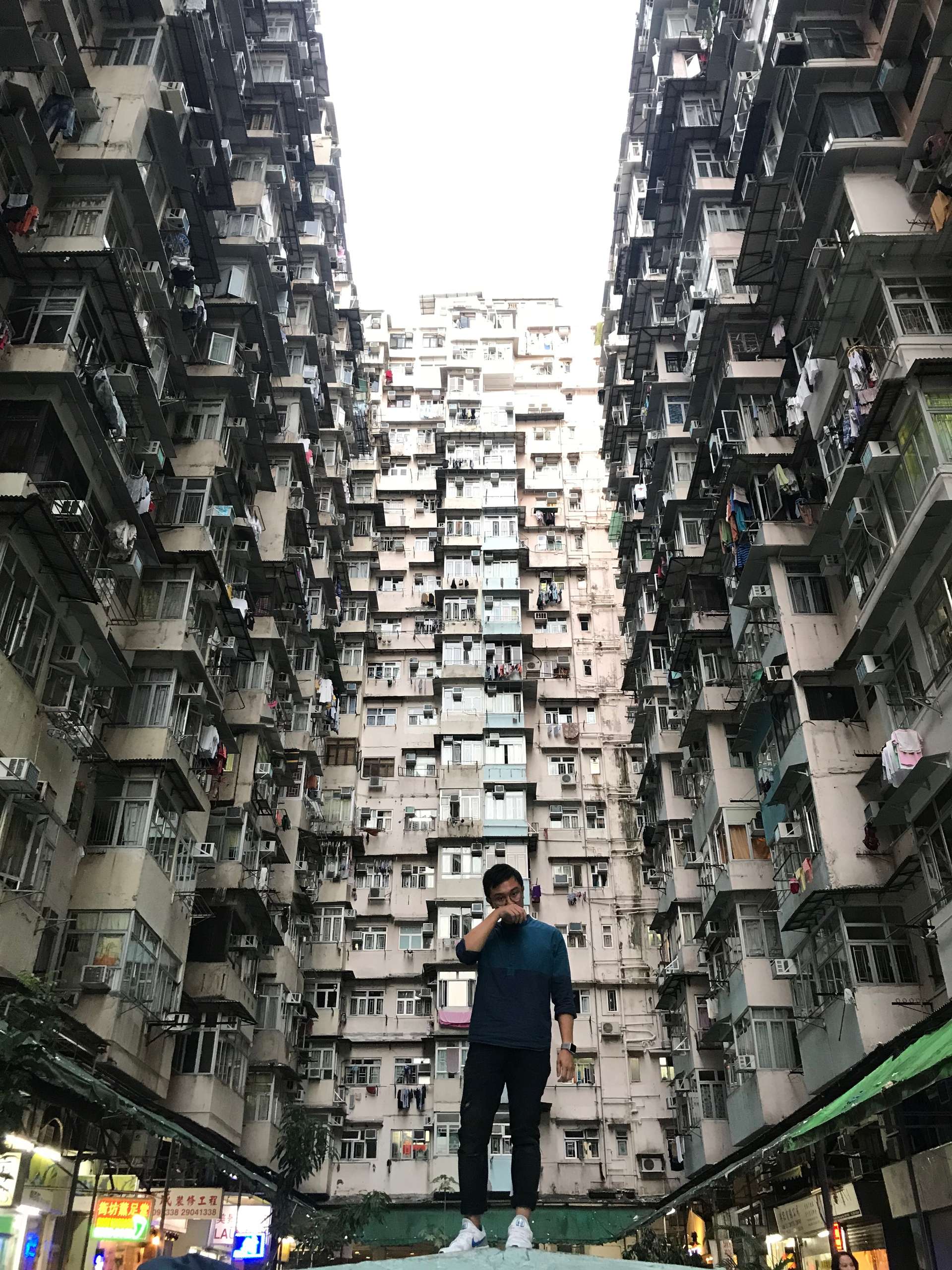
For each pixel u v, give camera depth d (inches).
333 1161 1219.2
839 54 762.2
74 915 699.4
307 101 1481.3
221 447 922.7
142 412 784.3
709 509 1083.3
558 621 1651.1
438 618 1599.4
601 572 1695.4
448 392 1828.2
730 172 1067.3
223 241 1015.6
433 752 1517.0
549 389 1894.7
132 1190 652.7
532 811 1480.1
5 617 591.5
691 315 1067.3
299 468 1214.9
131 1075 703.1
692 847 1162.6
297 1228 908.0
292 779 1194.0
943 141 678.5
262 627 1081.4
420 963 1357.0
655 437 1202.6
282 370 1208.2
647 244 1321.4
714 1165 952.3
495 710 1488.7
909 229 684.1
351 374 1683.1
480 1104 193.2
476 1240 180.9
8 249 644.7
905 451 649.0
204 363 942.4
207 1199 686.5
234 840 964.6
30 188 687.7
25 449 618.8
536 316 2006.6
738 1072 907.4
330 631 1336.1
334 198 1599.4
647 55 1338.6
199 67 826.2
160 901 758.5
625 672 1451.8
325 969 1305.4
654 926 1227.2
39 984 438.3
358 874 1424.7
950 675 613.0
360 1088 1279.5
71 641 677.9
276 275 1079.0
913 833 665.0
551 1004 205.6
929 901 671.1
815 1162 713.0
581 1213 1193.4
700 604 1084.5
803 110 775.1
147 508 748.0
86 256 653.3
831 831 734.5
